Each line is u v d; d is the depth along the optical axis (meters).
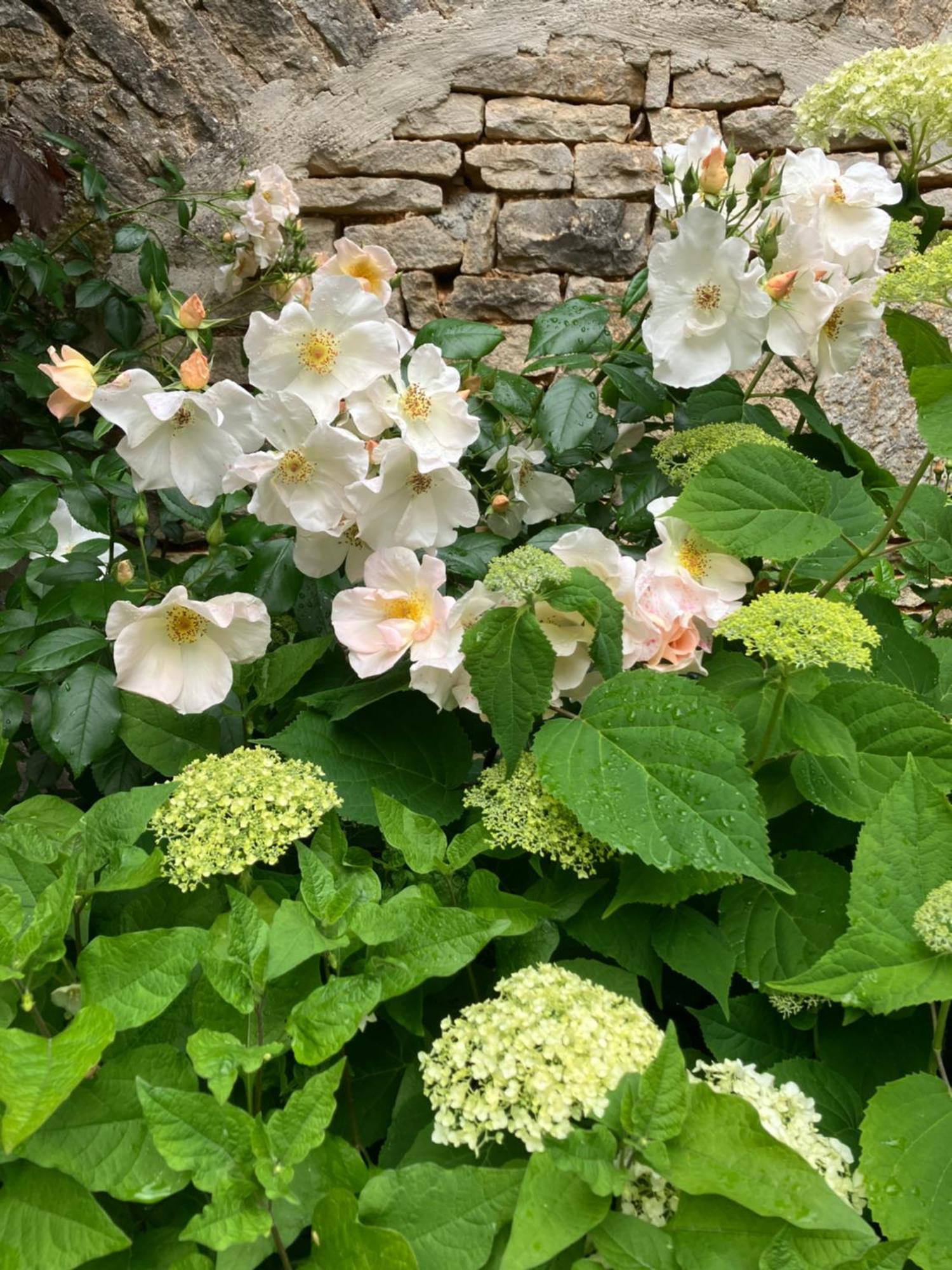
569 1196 0.74
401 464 1.29
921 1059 1.03
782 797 1.17
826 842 1.21
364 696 1.24
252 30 2.31
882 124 1.76
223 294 2.41
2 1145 0.75
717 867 0.96
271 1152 0.74
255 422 1.28
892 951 0.91
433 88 2.37
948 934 0.87
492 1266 0.76
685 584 1.27
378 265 1.95
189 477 1.31
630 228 2.44
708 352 1.50
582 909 1.11
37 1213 0.75
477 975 1.11
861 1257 0.72
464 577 1.62
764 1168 0.76
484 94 2.39
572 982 0.90
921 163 2.38
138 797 1.02
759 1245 0.74
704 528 1.21
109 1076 0.81
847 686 1.14
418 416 1.32
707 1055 1.15
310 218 2.45
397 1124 0.93
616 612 1.18
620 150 2.41
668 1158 0.76
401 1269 0.70
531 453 1.66
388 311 2.48
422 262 2.45
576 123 2.39
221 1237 0.70
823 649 1.01
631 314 1.86
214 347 2.42
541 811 1.07
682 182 1.58
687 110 2.41
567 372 1.78
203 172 2.38
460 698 1.22
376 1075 1.03
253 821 0.98
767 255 1.54
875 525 1.39
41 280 2.15
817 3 2.35
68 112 2.33
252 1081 0.86
